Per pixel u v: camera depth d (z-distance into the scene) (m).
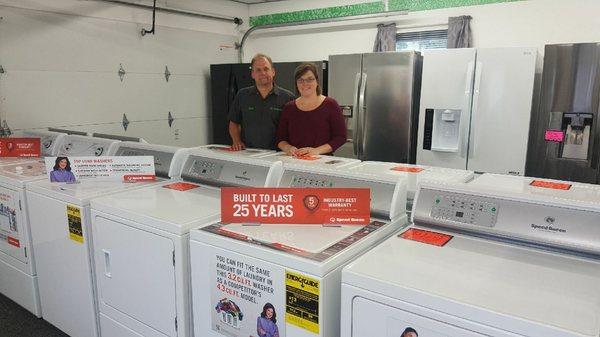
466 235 1.55
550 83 3.26
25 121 3.81
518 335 0.99
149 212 1.85
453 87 3.66
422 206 1.65
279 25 5.51
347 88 4.24
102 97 4.36
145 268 1.84
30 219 2.43
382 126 4.14
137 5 4.54
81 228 2.08
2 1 3.57
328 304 1.34
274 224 1.70
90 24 4.18
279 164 2.10
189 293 1.74
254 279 1.47
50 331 2.54
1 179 2.56
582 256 1.34
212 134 5.60
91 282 2.13
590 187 1.72
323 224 1.70
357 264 1.30
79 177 2.40
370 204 1.76
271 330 1.46
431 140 3.85
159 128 4.95
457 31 4.25
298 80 2.87
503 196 1.51
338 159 2.50
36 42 3.81
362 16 4.90
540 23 3.94
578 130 3.22
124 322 2.00
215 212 1.86
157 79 4.85
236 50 5.82
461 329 1.07
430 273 1.23
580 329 0.93
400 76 3.96
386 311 1.19
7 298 2.92
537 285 1.16
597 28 3.69
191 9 5.11
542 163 3.39
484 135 3.60
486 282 1.17
